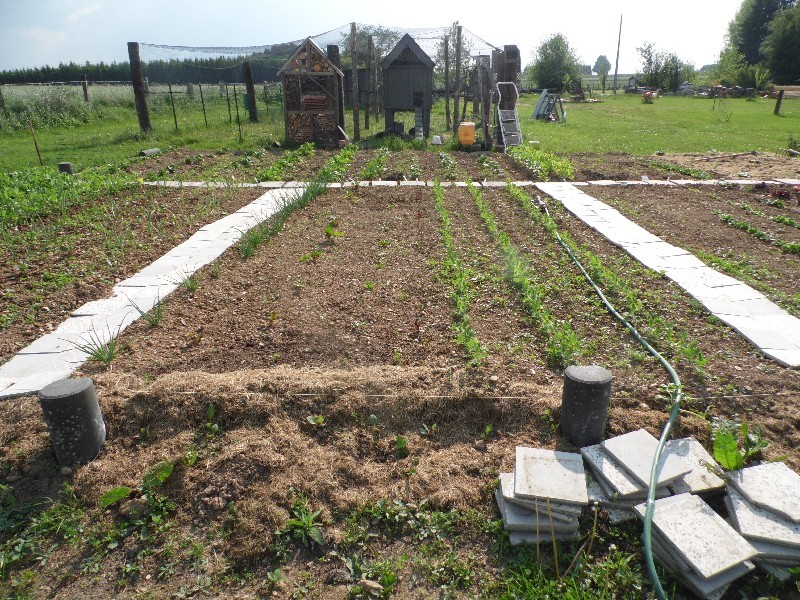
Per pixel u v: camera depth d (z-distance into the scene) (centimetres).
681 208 986
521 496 330
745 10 6219
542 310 567
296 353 505
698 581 288
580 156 1578
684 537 300
